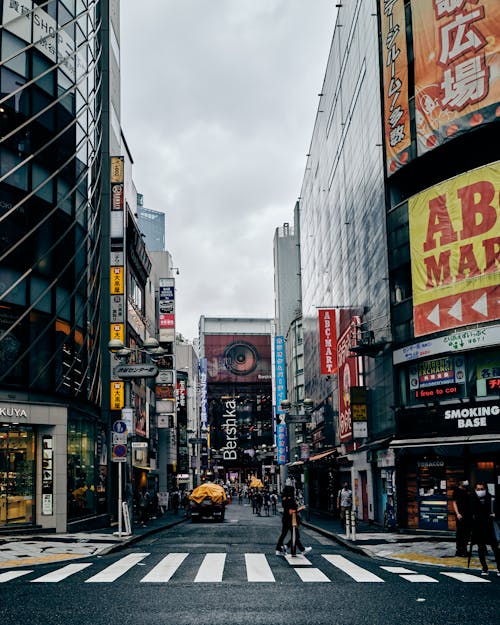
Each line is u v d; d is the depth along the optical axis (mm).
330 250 52031
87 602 11125
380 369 33000
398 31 30453
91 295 34844
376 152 33188
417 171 30328
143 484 52688
